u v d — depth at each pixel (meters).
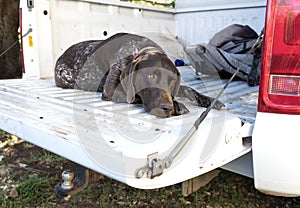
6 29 4.48
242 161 1.38
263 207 2.00
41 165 2.62
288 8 1.10
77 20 3.00
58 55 2.90
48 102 1.82
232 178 2.33
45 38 2.80
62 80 2.29
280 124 1.17
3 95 2.03
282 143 1.17
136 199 2.11
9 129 1.59
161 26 3.95
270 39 1.14
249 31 3.12
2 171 2.52
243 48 2.85
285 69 1.14
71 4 2.94
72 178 1.38
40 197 2.15
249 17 3.65
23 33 2.75
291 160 1.16
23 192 2.19
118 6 3.36
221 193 2.15
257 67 2.45
